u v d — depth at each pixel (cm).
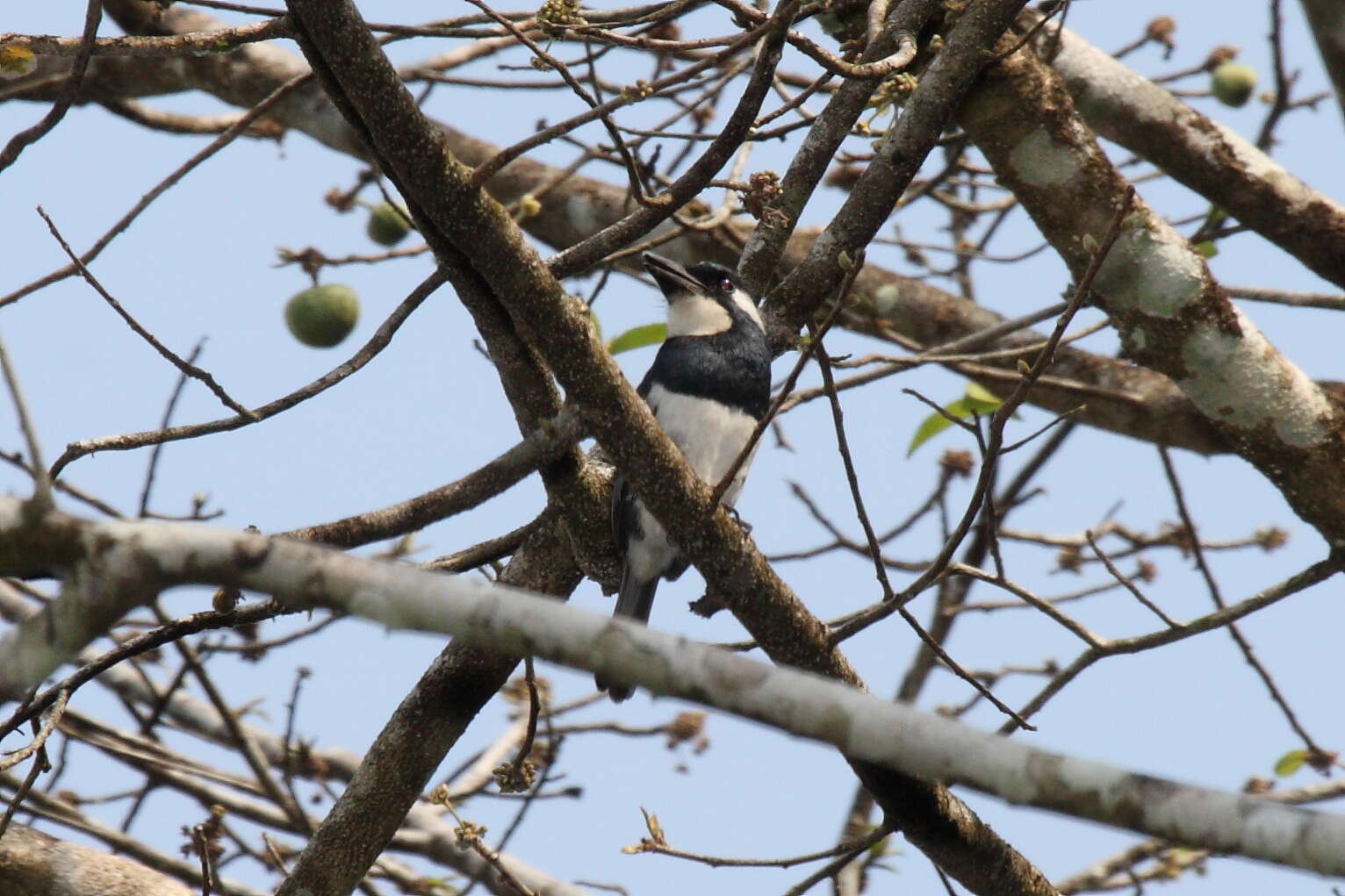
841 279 990
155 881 917
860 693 567
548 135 739
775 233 1039
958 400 1205
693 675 564
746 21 853
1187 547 1334
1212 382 977
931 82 966
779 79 1173
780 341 977
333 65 702
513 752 1292
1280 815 534
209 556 530
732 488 1117
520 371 830
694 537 790
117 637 1169
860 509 812
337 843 931
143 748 1210
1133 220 971
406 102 708
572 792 1141
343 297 1083
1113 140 1134
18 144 819
